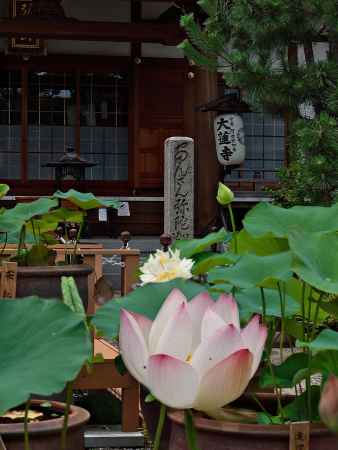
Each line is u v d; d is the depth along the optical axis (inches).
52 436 83.3
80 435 87.0
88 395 218.7
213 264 100.2
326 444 72.4
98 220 813.9
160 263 90.4
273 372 87.9
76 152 855.1
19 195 847.1
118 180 860.0
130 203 848.3
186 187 530.6
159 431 63.0
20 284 159.9
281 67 437.4
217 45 458.9
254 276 84.9
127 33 729.6
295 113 438.6
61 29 727.1
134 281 229.9
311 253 73.0
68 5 813.9
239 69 430.3
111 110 860.6
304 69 425.7
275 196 506.0
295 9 414.3
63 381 53.4
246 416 83.0
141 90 850.8
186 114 852.0
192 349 54.2
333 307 88.7
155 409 131.0
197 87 746.2
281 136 852.6
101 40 741.3
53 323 57.2
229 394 49.9
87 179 855.7
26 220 176.6
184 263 90.6
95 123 858.8
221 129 667.4
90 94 856.9
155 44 847.1
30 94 850.8
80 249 237.8
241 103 661.3
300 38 430.0
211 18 459.5
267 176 848.3
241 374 49.7
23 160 850.1
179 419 76.0
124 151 861.2
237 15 422.6
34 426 83.3
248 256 87.6
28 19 725.3
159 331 54.6
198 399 49.9
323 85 418.6
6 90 850.1
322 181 378.6
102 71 853.8
